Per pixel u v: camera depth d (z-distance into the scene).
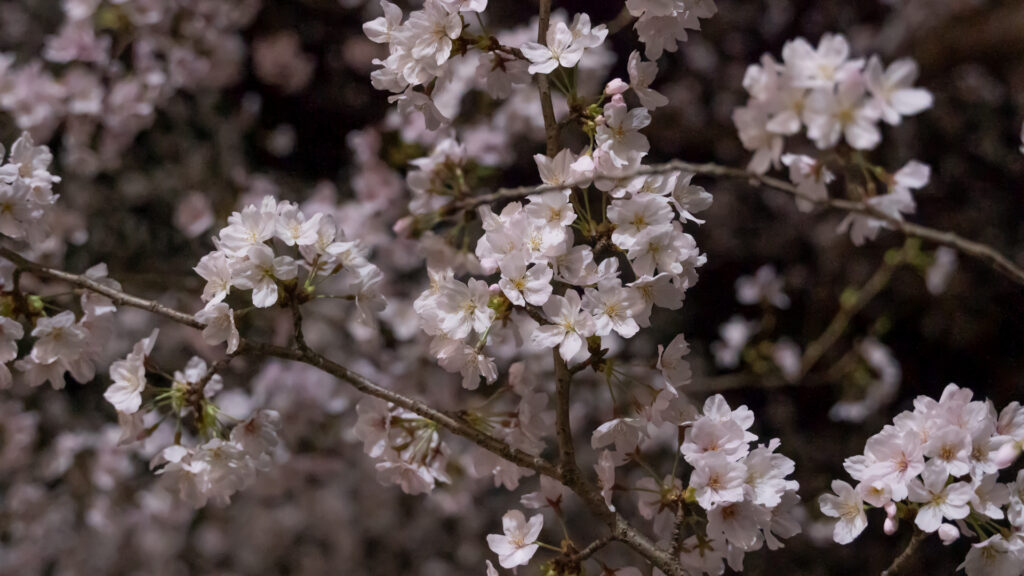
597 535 3.16
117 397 1.77
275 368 2.84
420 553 3.20
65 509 2.92
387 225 2.89
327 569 3.12
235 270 1.71
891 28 3.79
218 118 3.39
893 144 3.69
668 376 1.71
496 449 1.73
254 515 3.14
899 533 3.40
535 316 1.70
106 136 2.70
